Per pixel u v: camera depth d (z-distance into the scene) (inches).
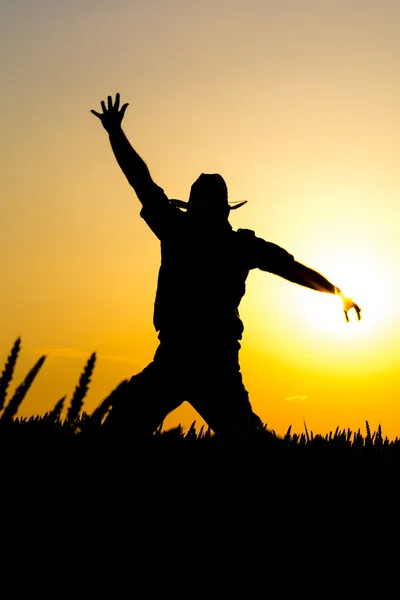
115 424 115.3
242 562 118.2
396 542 125.6
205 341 210.8
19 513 107.5
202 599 114.7
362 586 121.5
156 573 113.0
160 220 218.7
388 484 129.2
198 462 120.6
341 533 124.1
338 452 133.8
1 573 106.7
